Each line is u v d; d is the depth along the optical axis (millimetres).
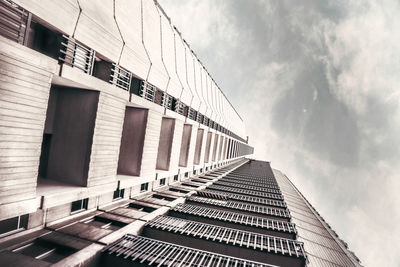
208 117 30969
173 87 18859
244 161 93750
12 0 6621
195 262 8992
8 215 6820
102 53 10633
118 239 9922
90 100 10406
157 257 8836
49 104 10625
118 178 13148
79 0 9438
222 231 12609
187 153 23891
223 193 24766
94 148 10383
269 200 23875
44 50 9141
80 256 7883
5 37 6680
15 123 6809
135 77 14258
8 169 6750
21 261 6969
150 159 15617
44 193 8516
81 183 10320
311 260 15453
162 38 18438
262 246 11070
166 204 16281
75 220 11039
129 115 15047
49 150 10883
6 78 6414
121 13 12680
